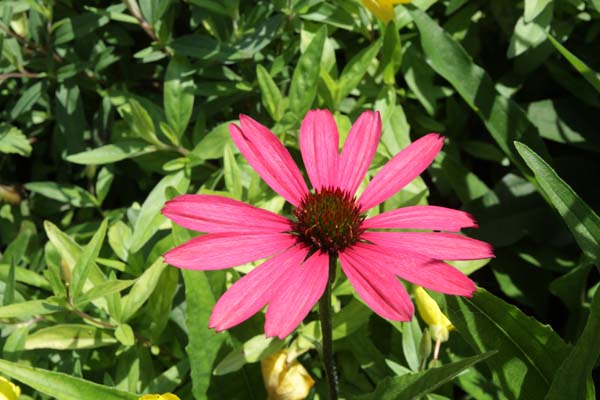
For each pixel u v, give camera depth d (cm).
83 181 64
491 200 59
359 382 54
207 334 50
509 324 47
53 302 49
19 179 65
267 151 46
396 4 57
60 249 53
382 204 56
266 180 45
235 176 53
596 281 59
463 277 41
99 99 64
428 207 45
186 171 56
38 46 60
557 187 46
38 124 64
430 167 60
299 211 44
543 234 58
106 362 54
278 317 41
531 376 47
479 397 51
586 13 60
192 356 50
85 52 60
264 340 50
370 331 56
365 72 58
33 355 53
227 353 51
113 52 62
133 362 52
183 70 56
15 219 62
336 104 57
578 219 46
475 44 62
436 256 42
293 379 50
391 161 46
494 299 47
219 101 59
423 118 60
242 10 60
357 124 47
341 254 43
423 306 48
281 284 42
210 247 42
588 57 61
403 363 53
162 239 54
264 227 44
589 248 46
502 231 58
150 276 51
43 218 63
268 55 59
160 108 59
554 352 47
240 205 44
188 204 43
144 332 54
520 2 60
